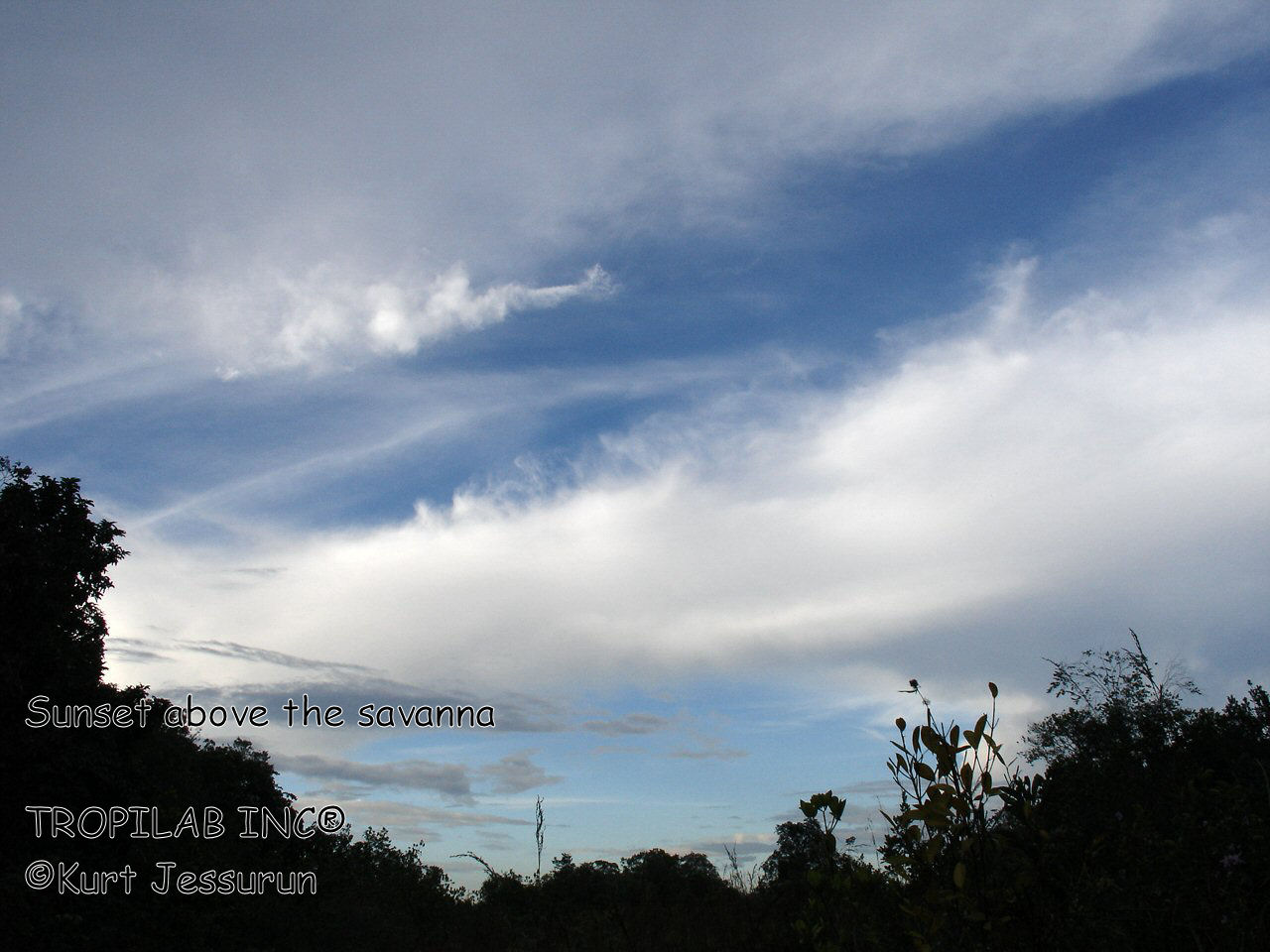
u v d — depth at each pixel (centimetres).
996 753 366
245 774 3591
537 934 827
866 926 422
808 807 470
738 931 677
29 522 2692
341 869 2936
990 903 350
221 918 2245
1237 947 338
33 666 2534
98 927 2023
